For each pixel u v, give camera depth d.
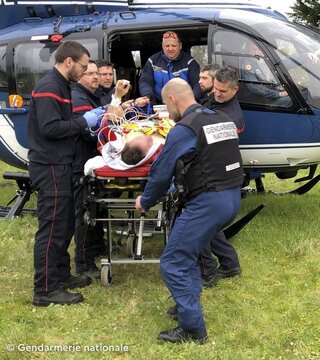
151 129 3.49
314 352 2.86
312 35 5.18
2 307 3.46
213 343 2.95
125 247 4.43
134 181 3.31
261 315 3.27
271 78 4.75
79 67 3.24
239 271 3.90
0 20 5.66
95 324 3.24
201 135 2.71
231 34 4.87
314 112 4.70
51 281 3.46
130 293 3.67
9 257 4.38
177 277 2.83
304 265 4.12
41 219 3.37
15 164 5.82
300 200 6.07
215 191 2.76
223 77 3.72
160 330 3.12
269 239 4.66
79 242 3.89
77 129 3.26
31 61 5.29
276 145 4.87
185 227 2.79
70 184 3.36
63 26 5.30
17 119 5.42
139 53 6.24
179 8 5.27
